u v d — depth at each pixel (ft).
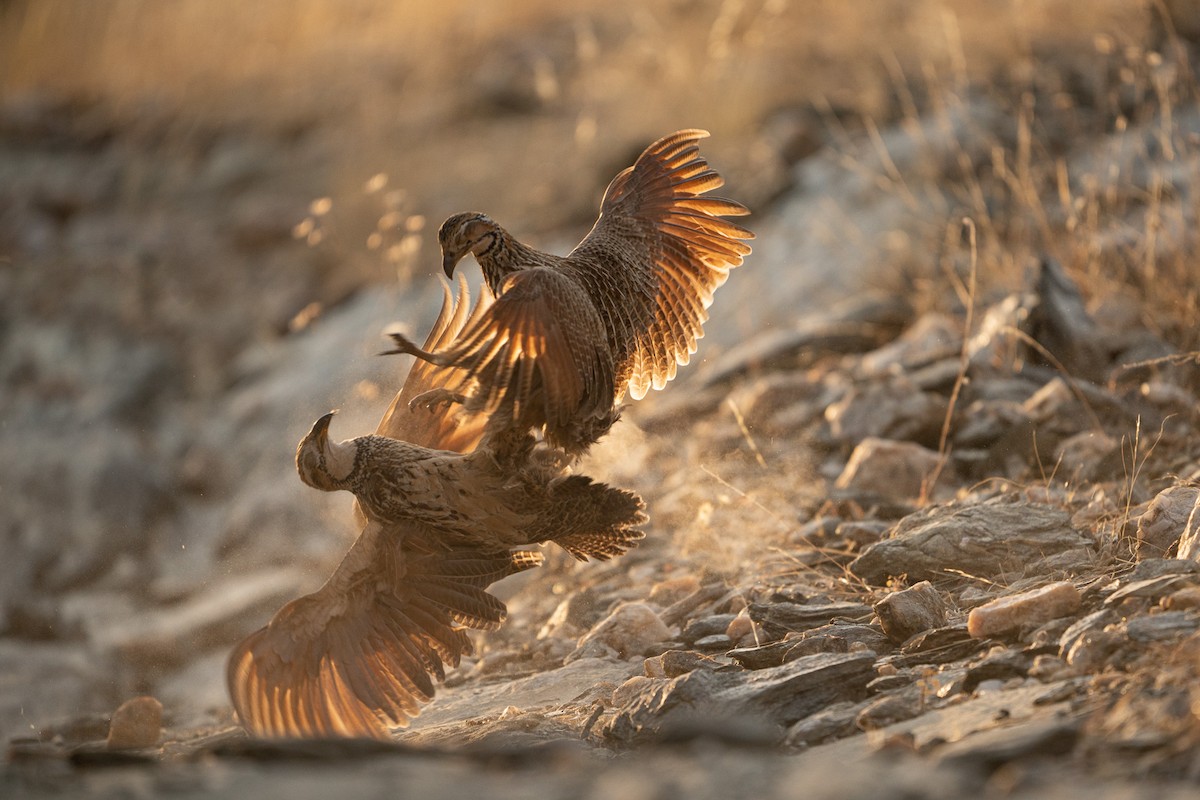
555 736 50.37
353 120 183.11
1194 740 36.24
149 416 143.13
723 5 174.81
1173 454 72.90
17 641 105.09
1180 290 88.79
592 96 168.76
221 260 164.96
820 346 103.55
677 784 34.06
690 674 48.70
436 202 158.20
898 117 138.62
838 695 47.75
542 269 44.09
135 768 39.22
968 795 33.37
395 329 114.42
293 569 106.32
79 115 202.90
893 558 61.46
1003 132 123.75
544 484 48.98
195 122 193.47
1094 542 59.82
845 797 32.81
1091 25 138.72
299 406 129.59
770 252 124.06
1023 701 42.96
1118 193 104.01
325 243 159.63
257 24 207.31
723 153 146.41
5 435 142.41
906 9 158.92
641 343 53.31
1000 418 81.20
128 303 161.48
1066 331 86.48
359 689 51.31
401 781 34.60
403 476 49.47
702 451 89.92
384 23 201.05
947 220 113.29
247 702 50.65
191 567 114.83
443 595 51.96
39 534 122.93
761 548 72.54
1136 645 44.21
